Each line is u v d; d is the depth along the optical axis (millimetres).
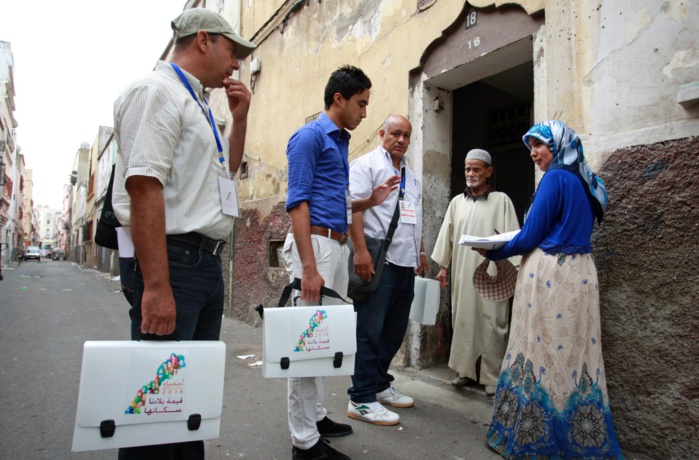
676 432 2061
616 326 2275
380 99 4051
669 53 2162
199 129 1548
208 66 1688
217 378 1402
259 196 6176
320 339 1907
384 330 2918
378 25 4137
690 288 2039
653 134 2199
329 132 2207
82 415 1235
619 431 2250
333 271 2152
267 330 1831
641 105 2252
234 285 6562
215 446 2381
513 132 5035
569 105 2568
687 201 2061
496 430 2299
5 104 28234
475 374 3119
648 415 2152
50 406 2977
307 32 5285
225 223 1621
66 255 64375
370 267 2518
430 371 3582
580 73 2523
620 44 2350
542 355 2072
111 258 20328
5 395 3184
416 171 3680
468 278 3176
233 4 7426
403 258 2785
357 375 2727
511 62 3234
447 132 3801
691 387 2021
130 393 1290
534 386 2080
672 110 2141
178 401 1345
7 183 32812
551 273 2076
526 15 2879
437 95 3734
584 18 2518
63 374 3719
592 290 2068
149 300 1326
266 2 6273
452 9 3354
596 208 2199
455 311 3262
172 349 1357
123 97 1429
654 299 2150
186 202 1495
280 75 5844
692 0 2096
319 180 2164
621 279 2266
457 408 2922
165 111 1431
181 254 1483
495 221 3162
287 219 5406
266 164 6035
